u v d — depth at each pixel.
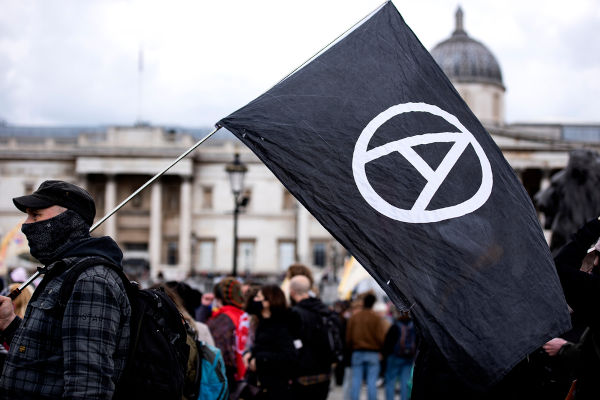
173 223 98.31
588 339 5.77
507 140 88.94
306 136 5.52
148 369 5.18
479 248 5.37
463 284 5.23
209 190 98.81
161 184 97.12
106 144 95.44
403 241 5.29
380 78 5.83
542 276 5.44
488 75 100.38
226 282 11.34
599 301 5.60
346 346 16.55
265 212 98.19
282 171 5.40
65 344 4.71
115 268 5.06
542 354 6.61
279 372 10.79
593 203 10.24
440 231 5.37
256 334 11.03
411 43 6.05
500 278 5.32
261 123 5.54
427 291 5.18
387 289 5.17
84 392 4.60
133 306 5.25
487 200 5.57
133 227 97.31
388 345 16.06
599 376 5.60
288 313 10.88
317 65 5.82
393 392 17.22
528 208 5.71
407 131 5.66
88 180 96.25
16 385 4.78
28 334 4.85
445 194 5.50
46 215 5.18
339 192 5.38
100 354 4.71
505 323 5.18
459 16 104.62
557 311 5.34
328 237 96.88
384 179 5.47
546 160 88.50
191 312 9.59
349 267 21.75
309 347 11.16
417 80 5.89
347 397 17.53
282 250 98.31
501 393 5.85
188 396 7.09
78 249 5.13
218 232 98.12
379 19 6.08
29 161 97.19
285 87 5.71
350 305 22.59
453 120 5.81
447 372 5.70
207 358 7.41
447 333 5.09
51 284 4.95
